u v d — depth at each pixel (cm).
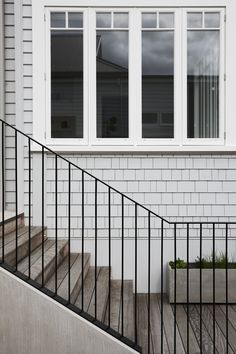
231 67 482
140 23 482
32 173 484
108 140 487
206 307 446
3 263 304
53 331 298
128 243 484
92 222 485
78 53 486
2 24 465
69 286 307
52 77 488
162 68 489
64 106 487
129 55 484
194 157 486
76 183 483
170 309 436
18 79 471
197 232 486
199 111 489
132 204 484
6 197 480
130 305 379
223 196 486
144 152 482
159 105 489
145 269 484
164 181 486
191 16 484
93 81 484
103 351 300
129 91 486
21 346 298
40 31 479
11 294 298
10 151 479
